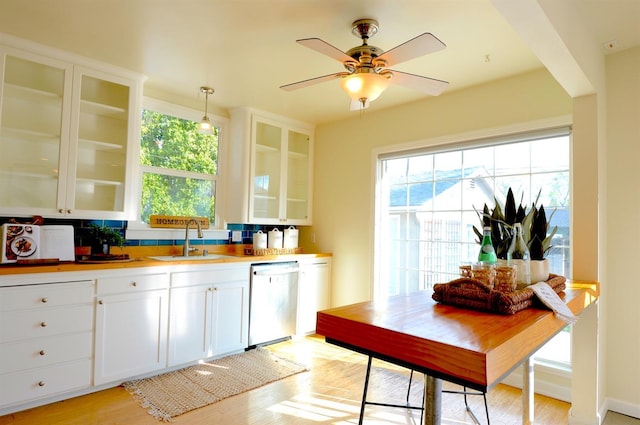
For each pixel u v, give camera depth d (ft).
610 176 8.10
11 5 6.82
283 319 12.23
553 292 4.66
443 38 7.70
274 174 13.44
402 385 9.25
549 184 9.17
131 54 8.77
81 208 9.46
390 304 4.29
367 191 12.83
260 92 11.12
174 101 11.50
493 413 7.93
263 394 8.63
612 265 8.02
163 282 9.41
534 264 5.36
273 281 11.94
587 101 7.53
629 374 7.77
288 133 13.80
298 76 9.92
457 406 8.23
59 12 7.05
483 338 2.91
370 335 3.29
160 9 6.91
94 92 9.51
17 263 7.79
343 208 13.56
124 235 10.60
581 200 7.46
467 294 4.04
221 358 10.76
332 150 14.06
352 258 13.17
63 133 8.77
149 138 11.19
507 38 7.68
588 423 7.23
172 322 9.55
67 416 7.38
